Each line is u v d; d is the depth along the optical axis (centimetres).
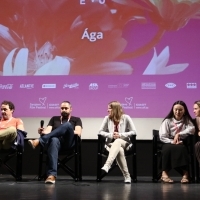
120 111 387
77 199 227
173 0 453
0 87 455
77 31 459
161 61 445
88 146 456
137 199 228
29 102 451
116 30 453
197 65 441
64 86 451
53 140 348
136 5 455
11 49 462
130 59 448
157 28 450
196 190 284
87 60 452
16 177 366
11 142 364
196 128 384
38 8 467
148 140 426
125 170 355
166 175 362
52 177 335
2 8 469
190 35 446
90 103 446
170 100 439
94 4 461
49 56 457
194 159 382
